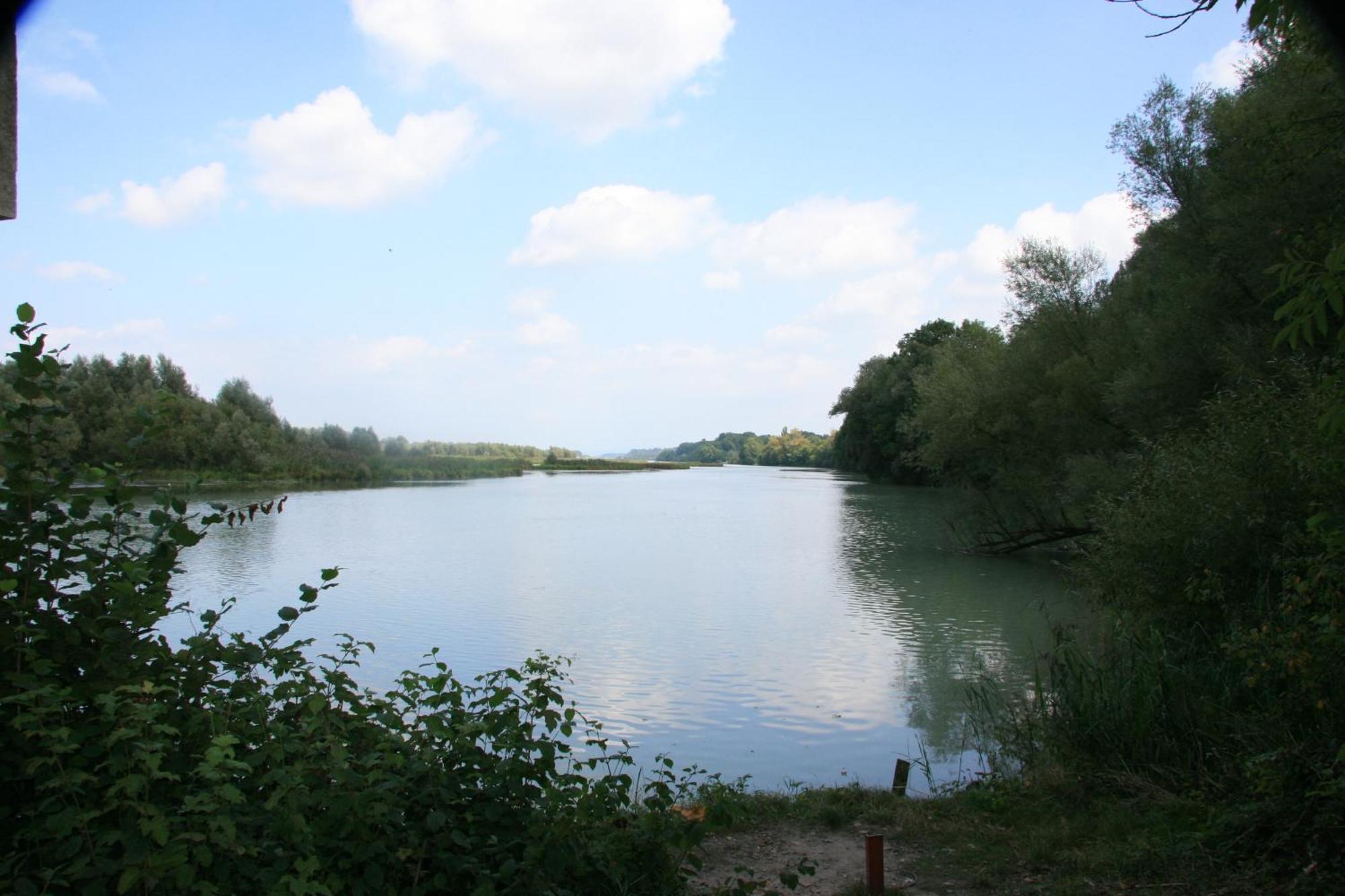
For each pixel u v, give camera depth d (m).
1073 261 23.77
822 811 6.52
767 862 5.65
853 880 5.31
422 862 3.85
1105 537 10.51
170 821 3.04
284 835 3.28
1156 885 4.81
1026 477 24.11
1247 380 12.98
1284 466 8.27
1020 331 24.84
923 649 14.45
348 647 4.52
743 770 8.75
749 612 17.77
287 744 3.58
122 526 3.81
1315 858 4.59
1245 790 5.59
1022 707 10.14
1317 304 4.15
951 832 6.11
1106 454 20.70
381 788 3.60
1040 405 22.72
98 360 51.62
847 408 77.88
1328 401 4.95
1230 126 14.66
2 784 3.20
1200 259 16.55
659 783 4.81
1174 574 9.16
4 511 3.53
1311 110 12.38
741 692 11.73
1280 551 8.20
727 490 71.62
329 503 50.97
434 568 24.39
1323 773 4.80
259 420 65.31
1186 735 6.95
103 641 3.49
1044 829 5.91
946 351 32.34
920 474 70.00
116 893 2.99
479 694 11.20
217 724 3.50
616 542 31.36
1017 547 26.28
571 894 3.97
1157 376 16.58
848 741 9.67
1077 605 17.62
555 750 4.43
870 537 33.22
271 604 18.23
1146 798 6.29
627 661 13.60
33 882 2.91
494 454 122.62
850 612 17.86
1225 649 6.60
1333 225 5.36
